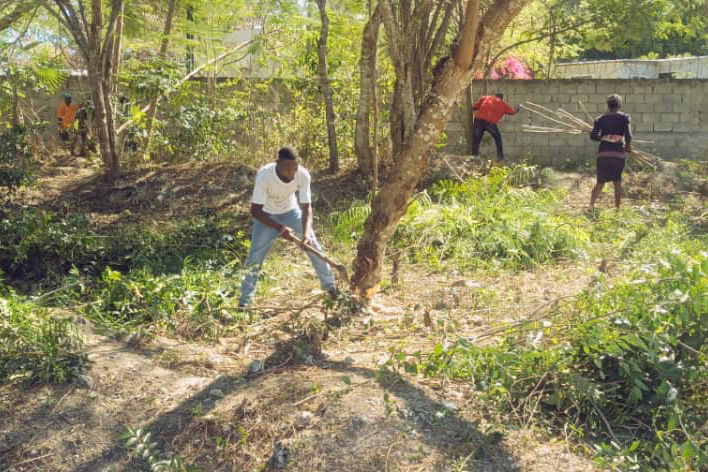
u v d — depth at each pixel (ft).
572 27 46.21
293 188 19.04
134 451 13.16
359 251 19.83
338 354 17.19
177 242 27.66
